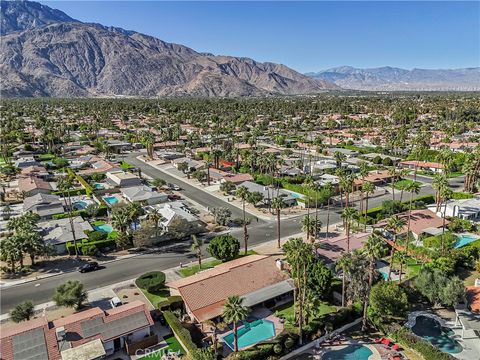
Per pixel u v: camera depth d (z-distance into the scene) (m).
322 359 52.88
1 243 75.38
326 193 114.38
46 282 72.75
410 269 76.25
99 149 193.00
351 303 62.97
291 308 64.50
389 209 102.25
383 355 53.34
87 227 94.12
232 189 128.75
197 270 76.19
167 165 166.50
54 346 50.66
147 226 87.62
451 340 55.38
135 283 71.25
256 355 51.16
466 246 81.00
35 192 120.50
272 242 89.56
